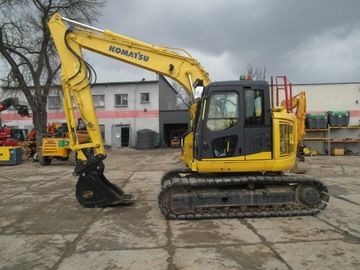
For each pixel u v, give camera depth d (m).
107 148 30.94
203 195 6.56
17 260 4.64
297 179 6.64
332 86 23.39
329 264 4.30
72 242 5.33
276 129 6.57
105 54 7.88
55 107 30.31
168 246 5.04
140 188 10.13
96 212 7.21
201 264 4.35
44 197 9.08
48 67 24.61
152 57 7.82
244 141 6.55
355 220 6.27
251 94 6.63
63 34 7.79
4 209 7.73
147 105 32.59
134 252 4.83
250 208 6.73
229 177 6.81
